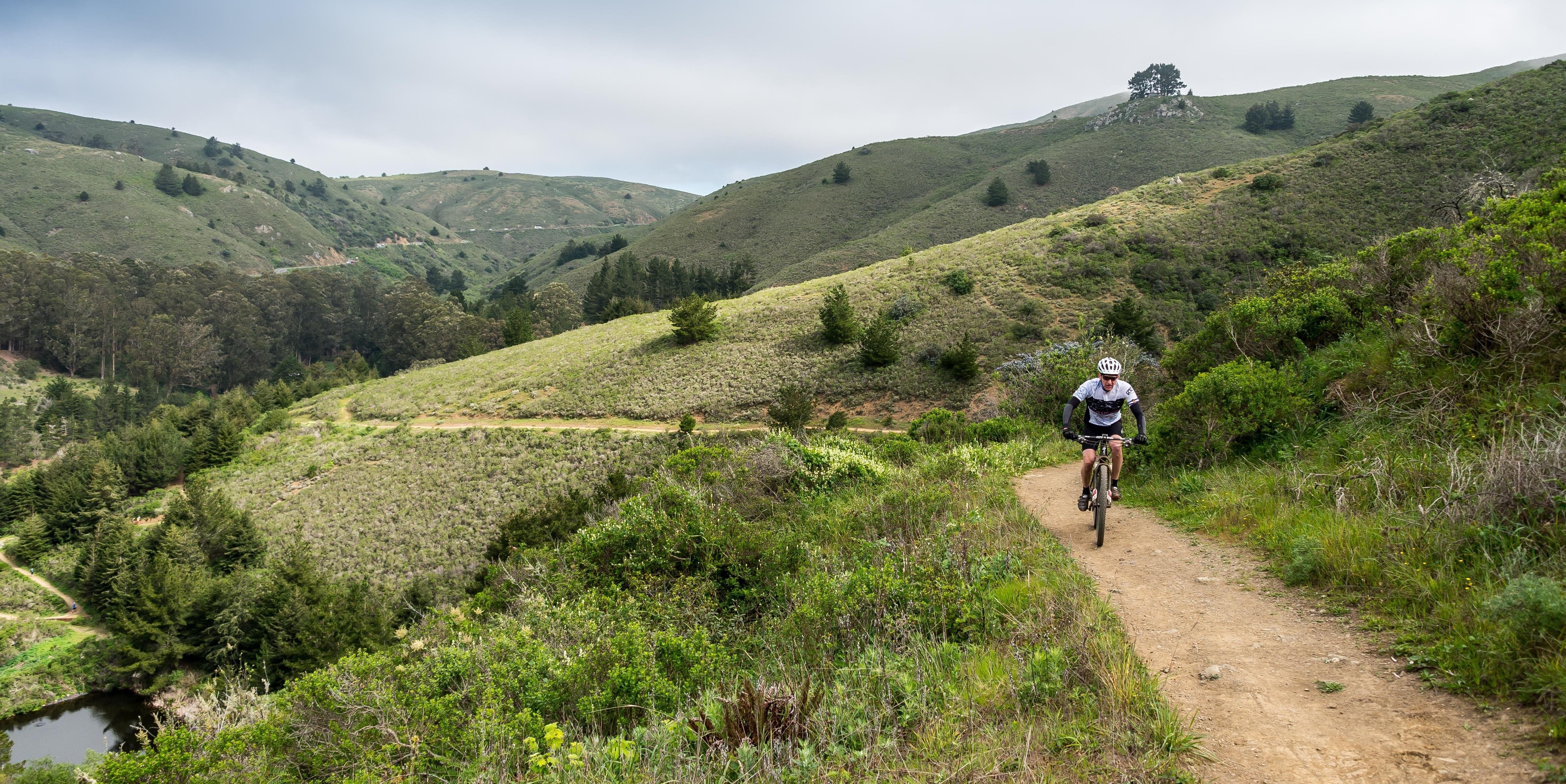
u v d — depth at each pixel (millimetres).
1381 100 140375
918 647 4410
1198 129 136750
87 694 30266
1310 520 5559
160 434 53844
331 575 32500
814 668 4727
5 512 50312
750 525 8078
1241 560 5461
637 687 4691
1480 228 8930
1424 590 3871
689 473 11414
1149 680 3529
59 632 35812
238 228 189750
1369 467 5941
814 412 39281
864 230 135625
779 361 47938
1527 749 2508
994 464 11203
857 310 51656
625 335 62312
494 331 97562
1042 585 5059
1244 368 8781
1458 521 4402
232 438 52938
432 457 43906
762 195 159125
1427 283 7621
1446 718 2844
